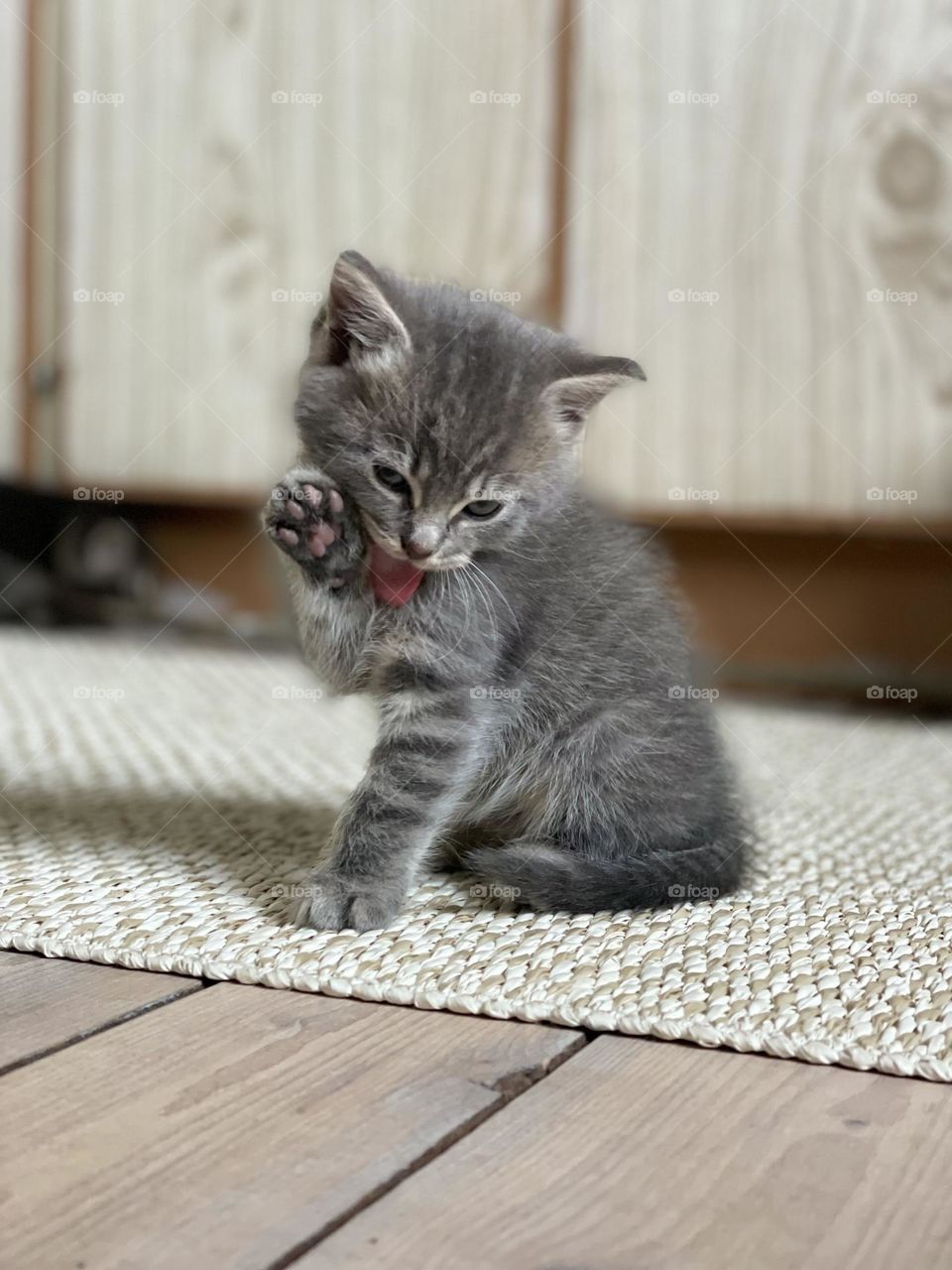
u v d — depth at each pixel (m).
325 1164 0.42
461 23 1.01
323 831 0.62
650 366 0.99
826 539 0.99
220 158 1.09
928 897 0.57
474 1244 0.40
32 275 1.15
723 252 0.97
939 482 0.95
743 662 1.01
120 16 1.10
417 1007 0.49
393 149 1.04
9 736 0.75
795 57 0.94
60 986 0.49
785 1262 0.40
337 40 1.04
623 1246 0.40
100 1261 0.39
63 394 1.16
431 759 0.56
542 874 0.56
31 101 1.13
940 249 0.93
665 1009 0.48
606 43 0.98
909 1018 0.48
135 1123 0.43
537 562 0.60
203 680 0.92
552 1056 0.46
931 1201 0.41
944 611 0.97
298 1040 0.47
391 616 0.57
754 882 0.58
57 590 1.12
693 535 1.01
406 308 0.58
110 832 0.61
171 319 1.12
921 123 0.93
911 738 0.85
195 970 0.50
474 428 0.57
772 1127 0.44
